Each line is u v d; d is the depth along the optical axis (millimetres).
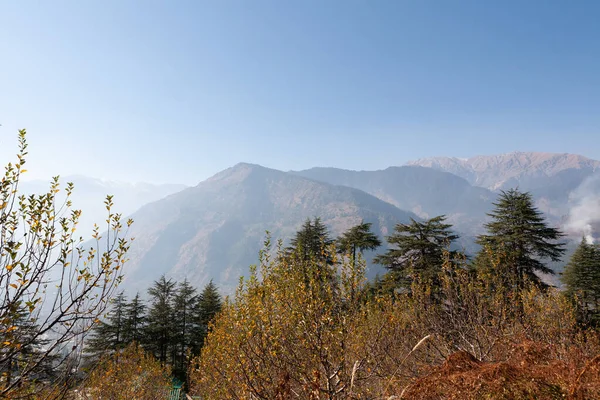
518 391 3773
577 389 3607
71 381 4027
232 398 5332
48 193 3855
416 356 7348
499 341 7078
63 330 3855
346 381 5219
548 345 5551
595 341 8211
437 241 22453
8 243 3453
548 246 20234
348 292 5746
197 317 37688
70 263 3830
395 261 23516
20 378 3648
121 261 4062
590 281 23219
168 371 16641
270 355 5121
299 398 5270
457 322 8570
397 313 8016
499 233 22000
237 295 5762
